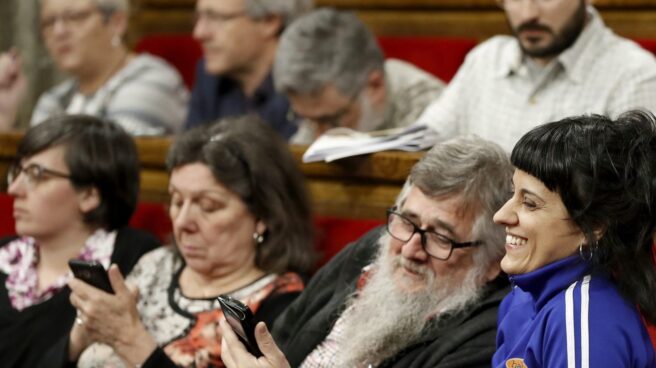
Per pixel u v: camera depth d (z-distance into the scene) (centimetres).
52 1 1112
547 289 457
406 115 896
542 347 450
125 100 1084
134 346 644
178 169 697
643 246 452
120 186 755
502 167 564
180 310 696
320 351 611
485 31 1072
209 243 690
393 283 579
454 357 533
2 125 1119
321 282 648
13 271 761
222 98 1061
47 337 728
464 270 566
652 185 443
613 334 435
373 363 580
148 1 1290
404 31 1112
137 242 750
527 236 457
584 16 773
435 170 563
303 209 721
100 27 1109
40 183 740
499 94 816
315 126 889
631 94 759
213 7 1024
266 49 1032
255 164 694
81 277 648
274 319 677
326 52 860
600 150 442
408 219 571
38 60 1419
